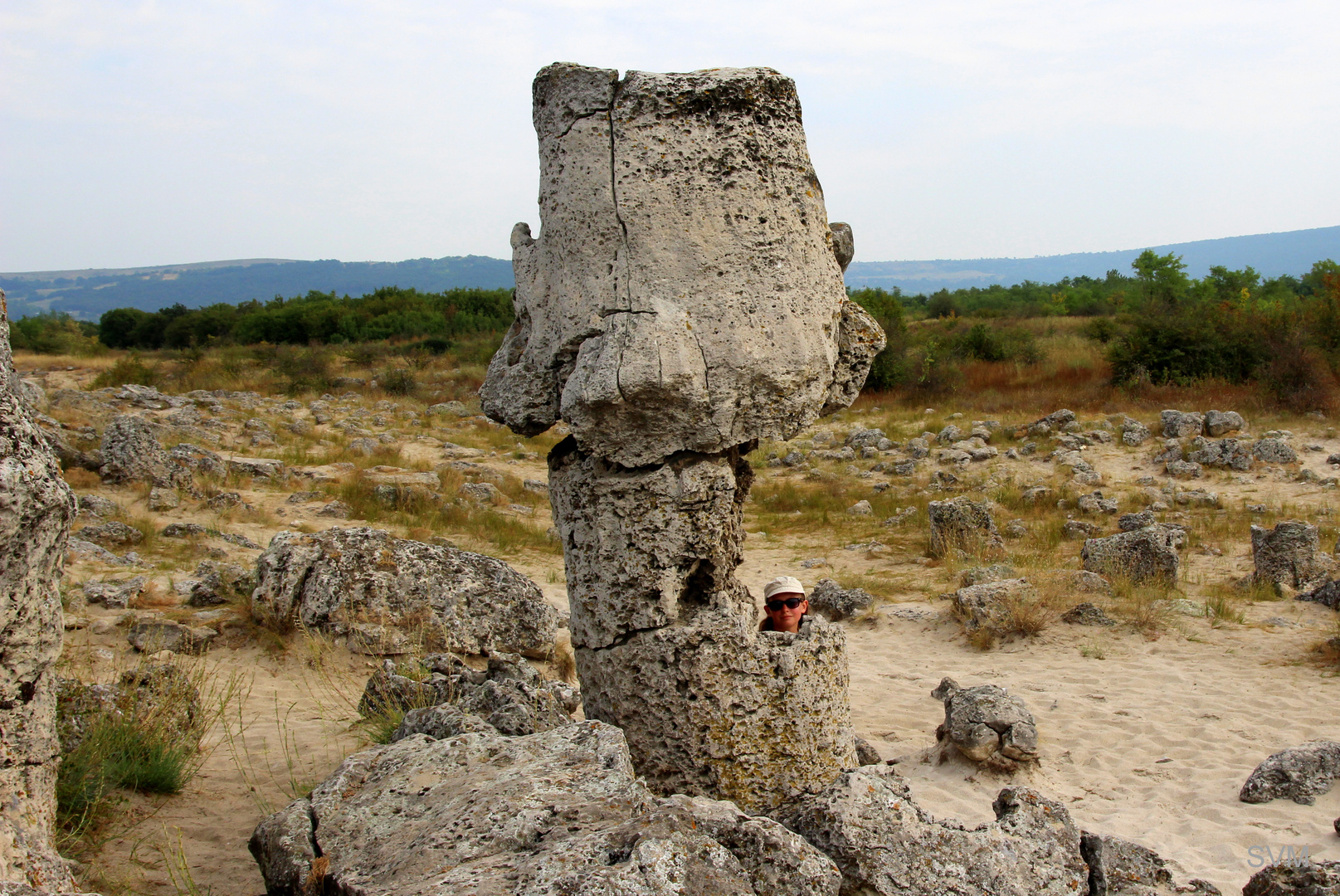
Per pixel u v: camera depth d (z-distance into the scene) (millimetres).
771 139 3691
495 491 16078
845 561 12500
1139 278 53344
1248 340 22047
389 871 2674
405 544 7703
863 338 4035
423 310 50375
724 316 3590
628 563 3727
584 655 3926
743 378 3602
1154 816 5172
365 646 7023
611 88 3664
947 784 5656
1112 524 13727
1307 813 5086
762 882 2688
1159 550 10148
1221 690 7227
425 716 4039
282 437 19641
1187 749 6125
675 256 3590
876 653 8852
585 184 3656
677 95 3605
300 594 7367
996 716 5727
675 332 3533
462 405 26344
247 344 45062
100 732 4422
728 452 3893
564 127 3719
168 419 19016
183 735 4828
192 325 47062
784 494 16734
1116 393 22000
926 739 6551
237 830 4102
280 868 2920
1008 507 15148
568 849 2525
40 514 2816
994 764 5691
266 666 6906
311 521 13305
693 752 3654
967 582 10672
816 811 3137
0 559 2727
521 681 5020
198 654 7000
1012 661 8336
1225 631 8734
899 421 22844
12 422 2857
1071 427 19156
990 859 3104
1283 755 5414
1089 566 10523
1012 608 8961
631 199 3594
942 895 2984
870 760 5906
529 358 3924
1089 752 6180
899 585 11055
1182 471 16156
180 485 13625
